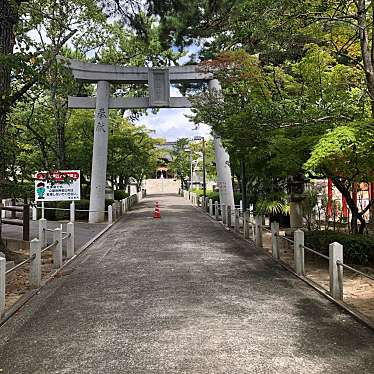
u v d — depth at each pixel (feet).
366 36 29.81
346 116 29.22
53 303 24.81
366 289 26.43
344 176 33.94
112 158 91.15
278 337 18.28
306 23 29.27
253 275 31.17
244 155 39.83
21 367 15.96
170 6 41.04
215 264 35.50
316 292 26.08
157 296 25.25
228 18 35.68
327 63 35.60
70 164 81.56
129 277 30.96
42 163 69.87
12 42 38.55
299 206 45.68
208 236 53.98
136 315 21.62
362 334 18.71
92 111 82.12
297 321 20.49
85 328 19.95
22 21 39.37
